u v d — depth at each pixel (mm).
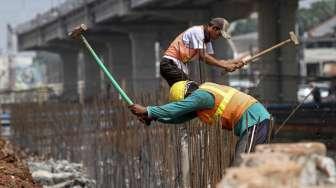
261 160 7984
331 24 183625
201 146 15734
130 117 22406
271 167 7641
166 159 18422
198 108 14391
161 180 19125
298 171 7668
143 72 135625
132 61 144250
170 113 14398
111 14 123688
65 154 36188
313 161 7977
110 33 151875
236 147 14305
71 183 26875
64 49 186000
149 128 20391
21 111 45188
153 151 20031
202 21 114000
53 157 37781
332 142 32312
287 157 7992
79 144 33375
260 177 7523
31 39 185000
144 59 135750
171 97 15148
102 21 132375
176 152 17688
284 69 90688
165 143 18516
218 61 15656
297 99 80812
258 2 97375
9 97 93375
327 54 174375
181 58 15609
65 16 147500
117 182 24062
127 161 22797
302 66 147875
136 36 136500
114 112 24922
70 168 30703
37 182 25891
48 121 39719
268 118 14406
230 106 14344
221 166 14922
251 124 14219
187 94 14836
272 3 95438
